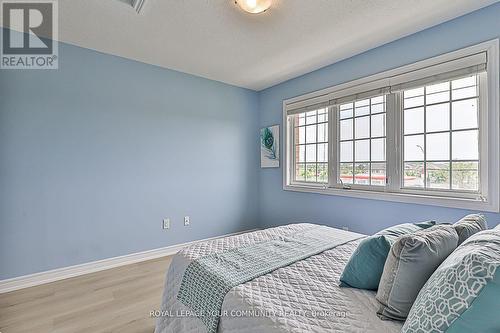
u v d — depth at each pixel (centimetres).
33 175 240
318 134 334
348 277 121
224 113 377
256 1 184
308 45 261
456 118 221
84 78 265
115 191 285
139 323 182
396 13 208
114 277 256
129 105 294
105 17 212
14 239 231
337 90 301
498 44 194
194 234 347
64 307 201
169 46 263
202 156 355
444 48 220
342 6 198
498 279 63
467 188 216
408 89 243
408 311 96
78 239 262
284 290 117
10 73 230
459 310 67
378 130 271
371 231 272
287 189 367
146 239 307
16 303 206
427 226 142
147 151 307
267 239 188
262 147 409
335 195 306
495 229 103
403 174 254
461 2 194
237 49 270
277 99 383
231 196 385
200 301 129
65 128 255
